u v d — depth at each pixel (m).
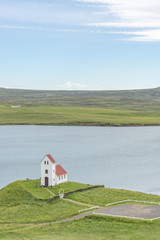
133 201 94.56
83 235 67.25
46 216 84.00
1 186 129.12
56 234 68.44
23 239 64.94
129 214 81.38
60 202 95.12
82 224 75.56
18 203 97.06
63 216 82.38
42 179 110.19
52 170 109.12
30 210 90.00
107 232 69.25
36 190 105.56
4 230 73.38
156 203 91.56
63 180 115.88
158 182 135.50
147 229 70.62
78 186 110.12
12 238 65.75
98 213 82.38
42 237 66.12
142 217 78.88
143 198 98.19
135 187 127.19
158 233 67.06
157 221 75.81
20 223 79.81
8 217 85.69
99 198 97.94
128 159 192.88
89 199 97.12
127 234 67.38
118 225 74.12
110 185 130.62
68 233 69.00
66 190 104.88
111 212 83.31
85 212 84.44
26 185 110.69
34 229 72.88
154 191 121.62
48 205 93.44
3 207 96.06
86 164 176.75
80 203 93.69
